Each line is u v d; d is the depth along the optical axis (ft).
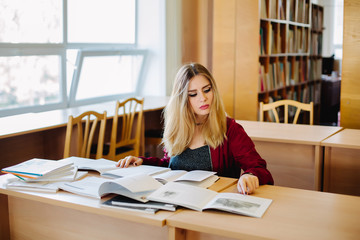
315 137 10.28
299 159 10.27
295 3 19.25
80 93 16.85
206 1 18.52
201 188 5.90
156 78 19.52
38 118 12.42
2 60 13.35
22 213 6.57
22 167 6.70
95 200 5.72
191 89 6.81
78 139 10.99
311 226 4.78
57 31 15.12
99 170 6.94
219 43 16.92
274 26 17.85
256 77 16.44
